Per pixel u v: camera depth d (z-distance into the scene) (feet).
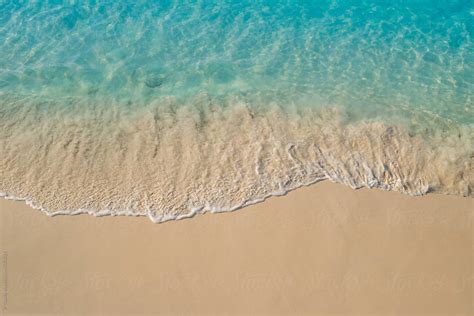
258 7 41.96
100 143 28.58
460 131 30.19
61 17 39.29
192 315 20.61
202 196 25.70
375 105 32.37
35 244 23.04
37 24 38.52
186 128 29.81
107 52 36.58
